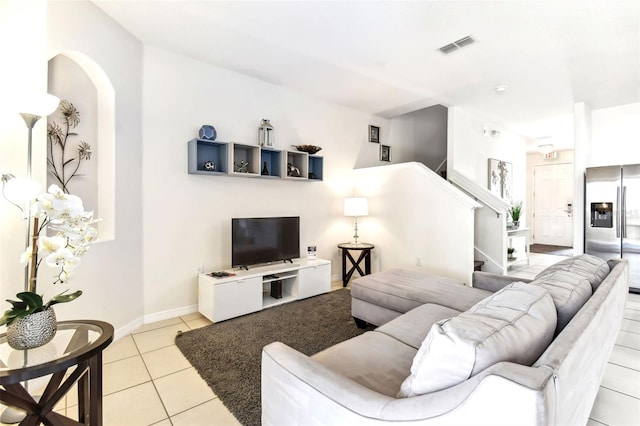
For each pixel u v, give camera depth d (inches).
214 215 138.4
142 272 118.1
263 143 149.7
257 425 65.0
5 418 64.9
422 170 163.9
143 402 72.4
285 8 96.6
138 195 116.1
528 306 47.2
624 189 162.4
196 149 125.6
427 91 165.3
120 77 107.3
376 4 93.7
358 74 144.9
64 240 53.5
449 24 104.0
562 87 157.2
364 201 176.9
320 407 40.5
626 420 65.6
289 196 166.4
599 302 51.7
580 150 179.8
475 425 28.6
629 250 161.0
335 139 188.5
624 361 90.0
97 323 61.8
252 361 90.4
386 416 34.3
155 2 94.9
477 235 186.1
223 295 120.0
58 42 86.4
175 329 114.0
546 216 338.6
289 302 142.7
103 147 106.3
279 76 148.7
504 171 240.7
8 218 70.9
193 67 131.3
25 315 51.2
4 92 71.2
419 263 165.8
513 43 115.2
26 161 74.6
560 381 30.0
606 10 94.4
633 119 179.3
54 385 55.3
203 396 74.7
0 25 70.9
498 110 195.8
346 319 122.7
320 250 181.9
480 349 34.5
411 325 74.2
